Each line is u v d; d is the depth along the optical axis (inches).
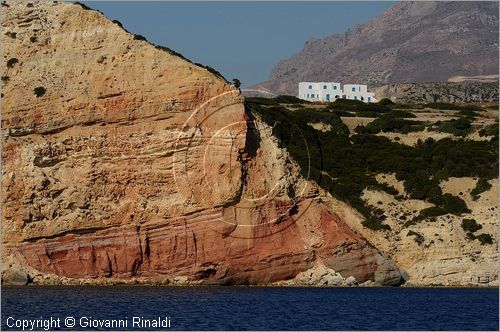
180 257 6028.5
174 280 6033.5
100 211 6107.3
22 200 6146.7
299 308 5241.1
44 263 6107.3
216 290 5841.5
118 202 6117.1
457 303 5728.3
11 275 6072.8
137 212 6077.8
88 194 6131.9
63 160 6200.8
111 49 6368.1
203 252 6028.5
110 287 5930.1
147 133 6122.1
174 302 5251.0
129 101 6166.3
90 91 6264.8
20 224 6141.7
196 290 5807.1
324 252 6368.1
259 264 6146.7
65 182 6161.4
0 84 6338.6
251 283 6156.5
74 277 6082.7
